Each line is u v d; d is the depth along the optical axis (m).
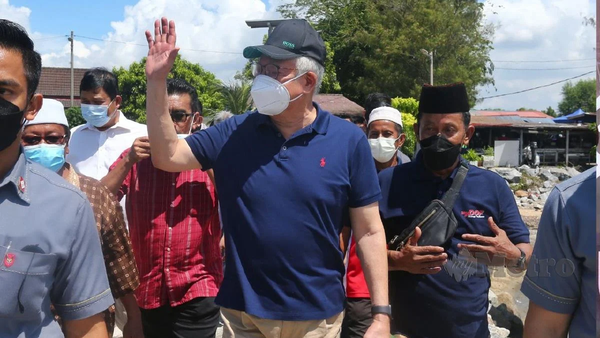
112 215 2.90
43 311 2.07
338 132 2.79
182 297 3.74
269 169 2.71
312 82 2.79
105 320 2.52
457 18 39.06
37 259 1.98
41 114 3.14
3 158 1.99
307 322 2.70
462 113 3.22
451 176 3.30
